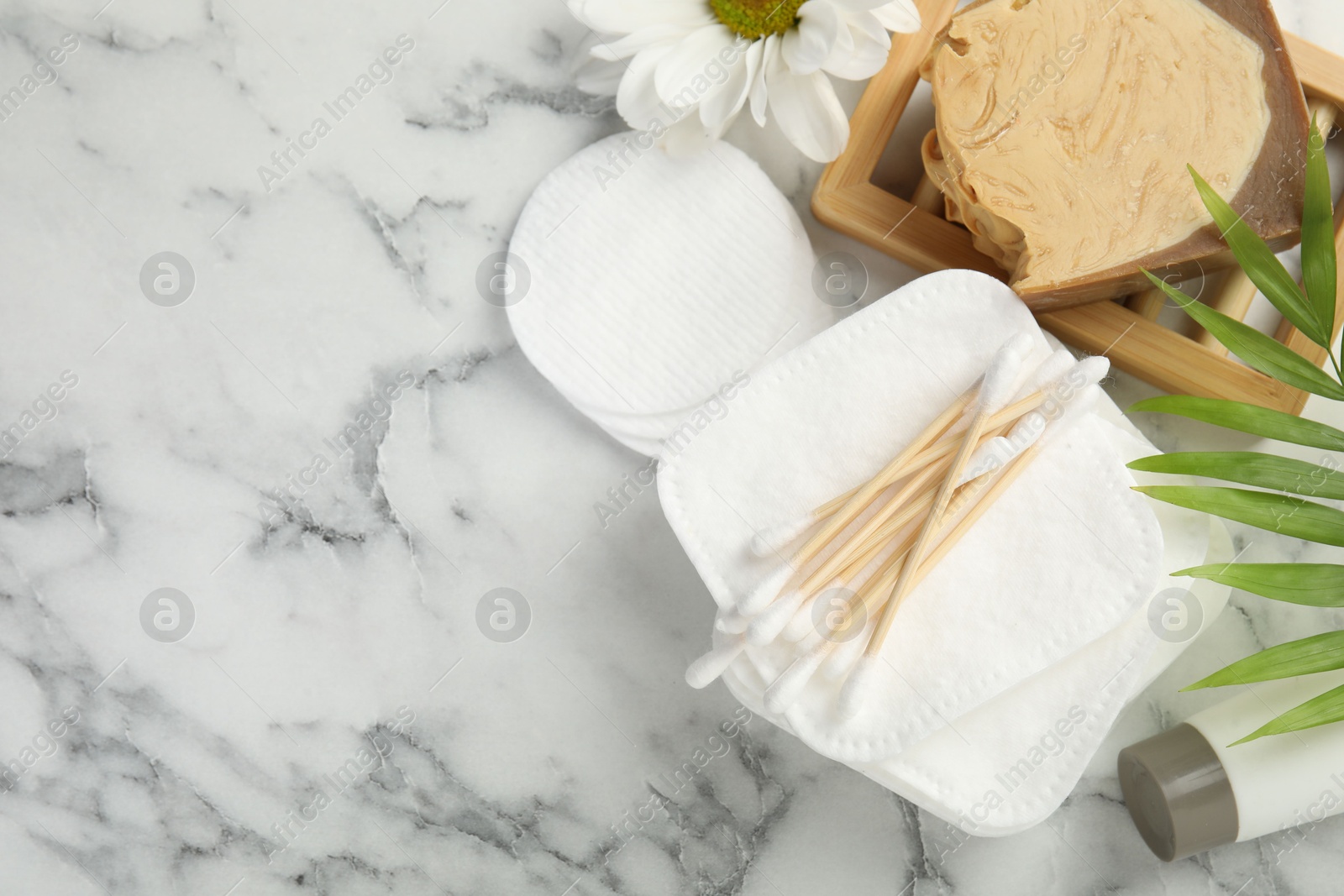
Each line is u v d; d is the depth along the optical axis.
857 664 0.64
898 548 0.67
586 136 0.84
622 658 0.82
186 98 0.84
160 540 0.84
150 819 0.84
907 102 0.80
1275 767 0.70
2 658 0.84
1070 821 0.80
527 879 0.82
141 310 0.85
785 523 0.66
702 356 0.79
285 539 0.84
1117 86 0.68
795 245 0.80
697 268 0.80
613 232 0.80
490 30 0.84
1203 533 0.70
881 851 0.80
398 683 0.83
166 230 0.85
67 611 0.84
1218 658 0.80
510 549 0.83
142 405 0.84
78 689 0.84
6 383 0.84
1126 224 0.68
